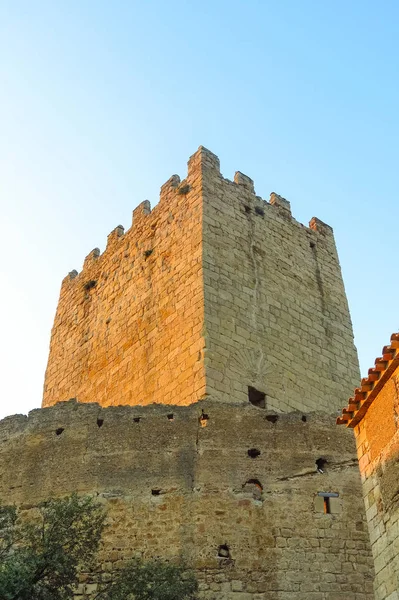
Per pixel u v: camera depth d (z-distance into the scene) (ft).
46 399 130.82
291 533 73.61
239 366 104.37
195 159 126.31
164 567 68.23
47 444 80.38
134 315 119.55
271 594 69.82
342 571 72.18
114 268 132.16
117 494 75.25
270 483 76.48
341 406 114.01
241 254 117.39
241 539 72.49
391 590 57.62
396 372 60.90
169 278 115.96
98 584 69.62
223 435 79.05
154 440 78.79
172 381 104.42
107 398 115.75
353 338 124.57
